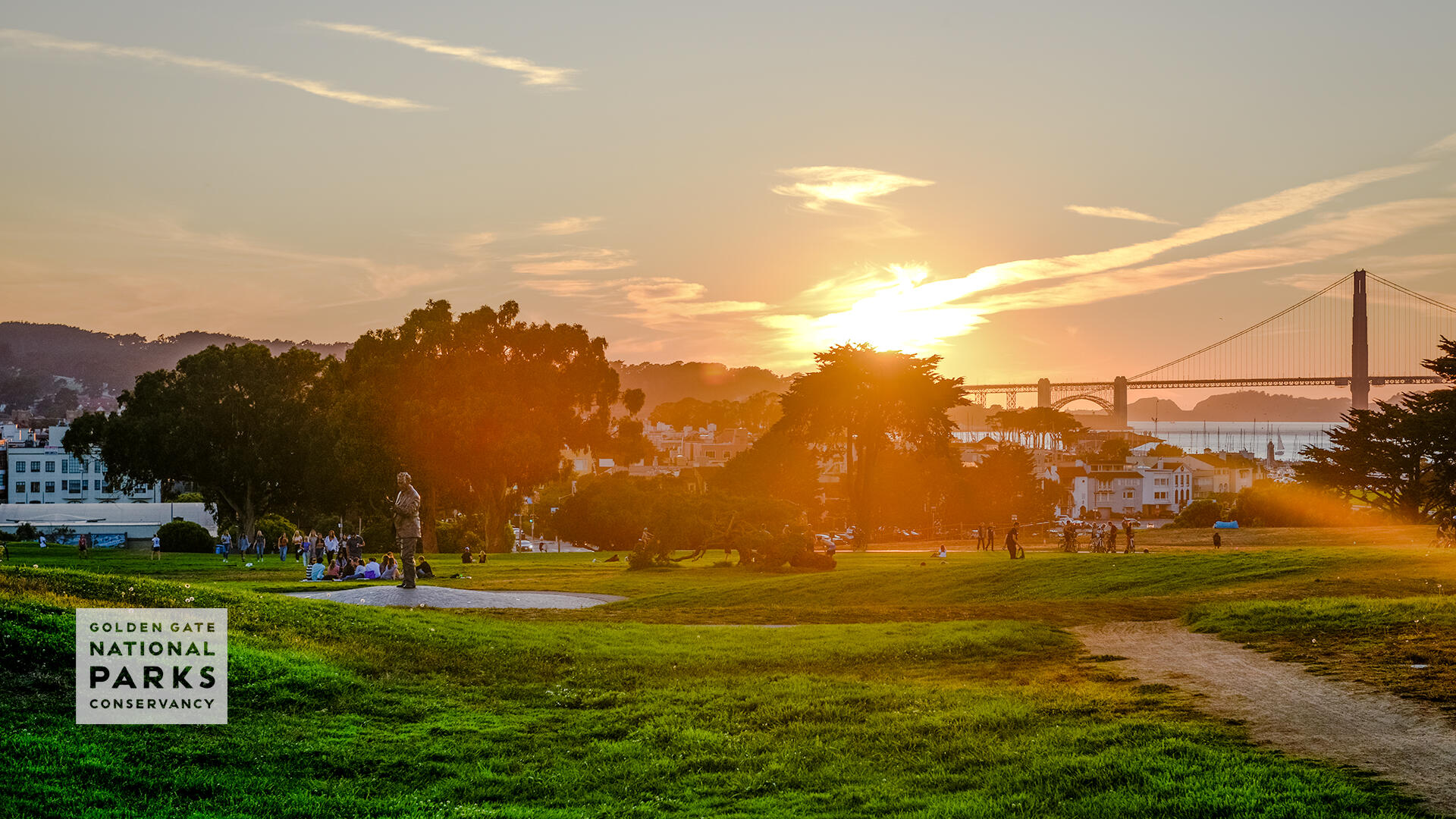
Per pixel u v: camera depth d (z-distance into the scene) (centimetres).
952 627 2141
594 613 2597
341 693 1464
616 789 1188
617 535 5309
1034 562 3681
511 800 1164
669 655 1831
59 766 1118
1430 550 3631
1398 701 1350
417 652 1731
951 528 10744
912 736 1311
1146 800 1034
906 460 10181
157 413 7562
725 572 4644
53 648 1410
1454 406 6212
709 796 1168
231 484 7650
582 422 6919
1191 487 17025
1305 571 3075
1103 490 15762
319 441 6794
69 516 9481
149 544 8375
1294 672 1572
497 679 1631
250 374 7606
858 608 2658
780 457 9681
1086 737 1252
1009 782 1134
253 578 3831
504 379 6612
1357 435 7669
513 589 3519
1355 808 980
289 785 1158
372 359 6662
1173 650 1838
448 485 6494
